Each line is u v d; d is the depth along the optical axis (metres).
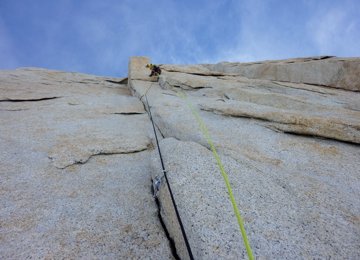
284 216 3.64
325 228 3.47
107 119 9.77
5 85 12.58
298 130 6.87
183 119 8.04
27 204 4.89
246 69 18.62
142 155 7.26
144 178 6.12
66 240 4.09
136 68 19.17
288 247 3.10
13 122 8.56
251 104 9.12
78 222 4.52
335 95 11.30
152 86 15.55
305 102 9.08
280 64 16.34
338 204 4.09
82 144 7.29
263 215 3.62
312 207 3.92
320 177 5.09
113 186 5.72
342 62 13.23
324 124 6.69
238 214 3.27
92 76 20.59
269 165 5.32
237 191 4.12
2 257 3.68
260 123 7.63
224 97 11.36
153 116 9.56
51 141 7.43
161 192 4.73
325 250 3.09
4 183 5.42
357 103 9.84
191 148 5.46
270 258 2.94
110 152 7.10
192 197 3.93
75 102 11.35
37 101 11.00
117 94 15.51
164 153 5.61
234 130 7.24
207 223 3.42
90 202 5.11
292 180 4.71
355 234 3.41
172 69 18.83
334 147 6.35
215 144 5.87
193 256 3.20
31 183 5.55
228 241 3.15
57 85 15.13
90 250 3.94
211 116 8.59
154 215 4.83
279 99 9.65
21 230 4.23
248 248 2.79
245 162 5.14
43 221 4.48
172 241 4.12
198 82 13.31
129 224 4.56
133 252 3.97
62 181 5.75
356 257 3.03
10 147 6.89
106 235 4.27
